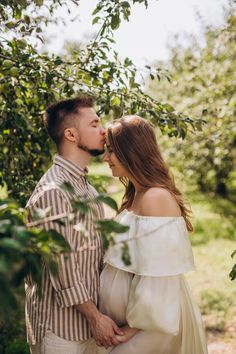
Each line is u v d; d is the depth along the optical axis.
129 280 2.24
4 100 2.85
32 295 2.27
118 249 2.19
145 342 2.22
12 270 1.03
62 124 2.29
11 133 3.08
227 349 3.83
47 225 1.97
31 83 2.80
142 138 2.30
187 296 2.36
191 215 2.55
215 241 7.48
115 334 2.19
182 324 2.31
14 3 2.54
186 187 10.80
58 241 1.22
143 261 2.13
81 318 2.19
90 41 2.89
